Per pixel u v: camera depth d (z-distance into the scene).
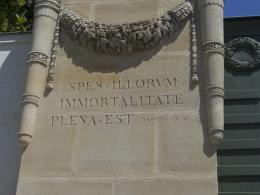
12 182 10.20
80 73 9.61
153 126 8.88
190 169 8.42
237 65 10.41
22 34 11.73
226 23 10.83
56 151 9.00
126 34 9.36
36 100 9.41
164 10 9.80
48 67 9.74
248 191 9.34
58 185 8.73
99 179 8.64
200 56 9.23
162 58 9.40
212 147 8.51
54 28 10.05
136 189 8.45
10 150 10.54
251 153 9.61
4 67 11.46
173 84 9.16
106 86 9.41
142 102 9.12
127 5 10.01
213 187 8.21
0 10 17.11
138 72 9.39
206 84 8.91
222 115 8.62
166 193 8.33
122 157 8.74
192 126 8.73
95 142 8.95
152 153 8.66
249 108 10.00
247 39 10.59
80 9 10.18
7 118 10.90
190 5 9.63
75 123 9.18
